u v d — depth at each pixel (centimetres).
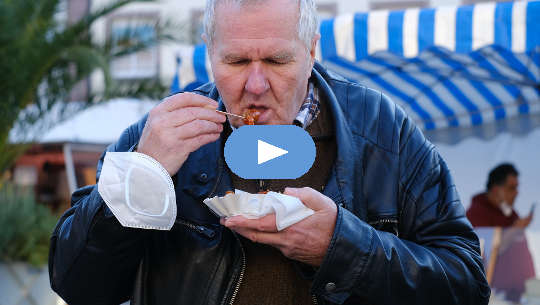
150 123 131
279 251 142
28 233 564
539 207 576
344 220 131
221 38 135
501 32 381
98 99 784
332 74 167
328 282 132
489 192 539
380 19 404
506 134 605
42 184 864
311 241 130
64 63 745
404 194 149
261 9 133
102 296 144
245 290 142
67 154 848
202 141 131
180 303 140
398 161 150
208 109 132
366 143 151
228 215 130
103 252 136
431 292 136
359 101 157
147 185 128
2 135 745
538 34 374
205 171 147
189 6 1211
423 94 583
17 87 716
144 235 139
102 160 156
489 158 607
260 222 126
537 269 371
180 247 143
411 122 158
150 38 764
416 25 397
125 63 1225
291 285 143
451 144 621
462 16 389
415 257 136
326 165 150
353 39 410
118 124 880
